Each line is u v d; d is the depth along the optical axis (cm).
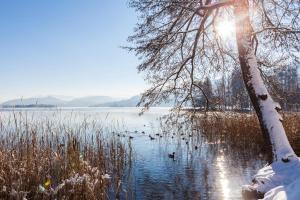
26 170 677
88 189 665
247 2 945
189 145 1672
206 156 1373
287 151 820
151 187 906
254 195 749
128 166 1164
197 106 1116
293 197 531
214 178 1000
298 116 1380
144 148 1584
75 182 641
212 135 1702
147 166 1173
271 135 852
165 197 820
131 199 799
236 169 1119
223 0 932
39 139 909
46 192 608
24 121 916
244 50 916
